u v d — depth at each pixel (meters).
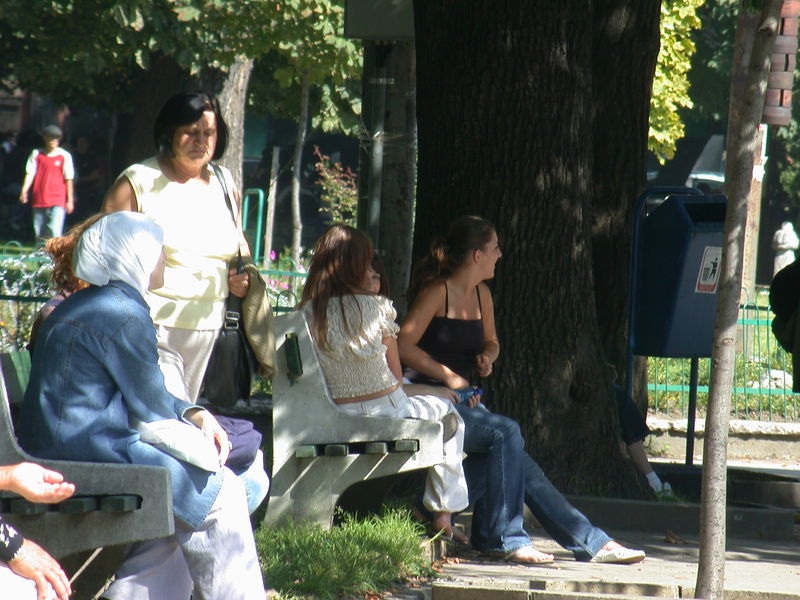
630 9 34.97
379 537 21.70
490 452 23.52
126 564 16.27
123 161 132.25
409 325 24.83
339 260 22.81
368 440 22.67
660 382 47.31
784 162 151.75
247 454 18.75
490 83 28.53
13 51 111.88
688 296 32.97
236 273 22.05
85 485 15.09
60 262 20.05
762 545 27.50
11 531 13.69
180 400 16.27
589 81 29.56
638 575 22.27
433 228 29.12
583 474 29.12
